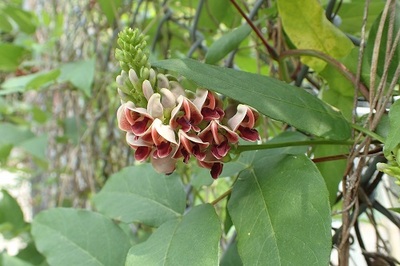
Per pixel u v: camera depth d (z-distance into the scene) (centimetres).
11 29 44
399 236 22
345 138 14
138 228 28
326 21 18
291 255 12
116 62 32
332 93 19
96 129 36
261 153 16
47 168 43
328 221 12
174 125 13
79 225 19
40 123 43
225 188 29
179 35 32
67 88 37
